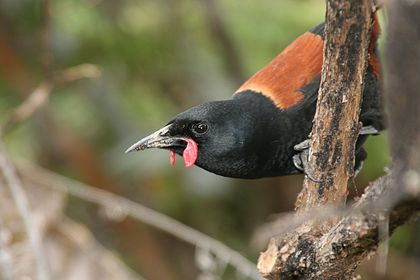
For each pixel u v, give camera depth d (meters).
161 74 15.81
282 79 9.41
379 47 8.62
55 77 12.34
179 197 16.11
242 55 15.34
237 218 16.31
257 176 9.65
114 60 15.66
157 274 15.79
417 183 5.71
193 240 11.40
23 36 15.00
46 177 12.02
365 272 15.20
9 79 15.04
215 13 14.91
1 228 10.66
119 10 15.28
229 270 14.67
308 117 9.29
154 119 15.45
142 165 14.71
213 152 9.23
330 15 6.93
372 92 9.01
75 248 12.01
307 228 7.48
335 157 7.41
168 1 15.38
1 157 10.81
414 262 15.05
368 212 6.32
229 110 9.23
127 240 15.70
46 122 15.38
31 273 11.09
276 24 15.41
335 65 7.07
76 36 15.24
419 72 5.71
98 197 11.91
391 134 5.83
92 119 15.43
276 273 7.65
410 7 5.75
